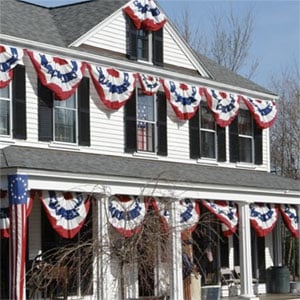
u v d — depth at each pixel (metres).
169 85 29.19
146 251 19.00
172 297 24.89
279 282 32.03
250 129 33.34
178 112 29.44
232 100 31.95
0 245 23.41
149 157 28.39
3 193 21.89
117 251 18.91
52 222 22.58
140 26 28.44
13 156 22.33
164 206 23.80
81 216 23.33
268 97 34.09
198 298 27.34
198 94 30.30
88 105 26.39
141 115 28.42
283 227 39.97
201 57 33.66
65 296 21.02
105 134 26.97
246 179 30.30
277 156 52.69
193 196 26.83
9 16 25.64
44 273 20.03
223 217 28.58
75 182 22.88
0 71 23.34
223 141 31.77
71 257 19.62
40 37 25.14
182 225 23.27
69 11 28.48
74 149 25.73
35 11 27.73
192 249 28.25
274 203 31.12
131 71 27.77
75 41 26.03
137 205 24.78
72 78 25.34
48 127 24.95
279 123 52.97
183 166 29.23
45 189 22.08
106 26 27.42
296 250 39.62
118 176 23.94
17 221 21.11
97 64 26.58
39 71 24.44
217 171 30.33
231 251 31.61
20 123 24.09
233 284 31.12
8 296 23.25
